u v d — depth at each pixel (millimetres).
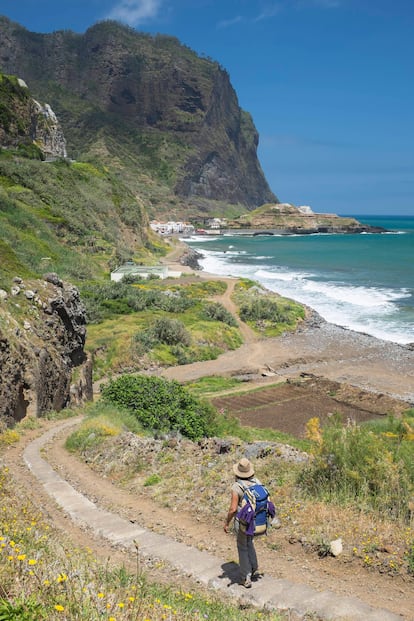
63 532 8312
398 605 6277
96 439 14797
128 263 86125
